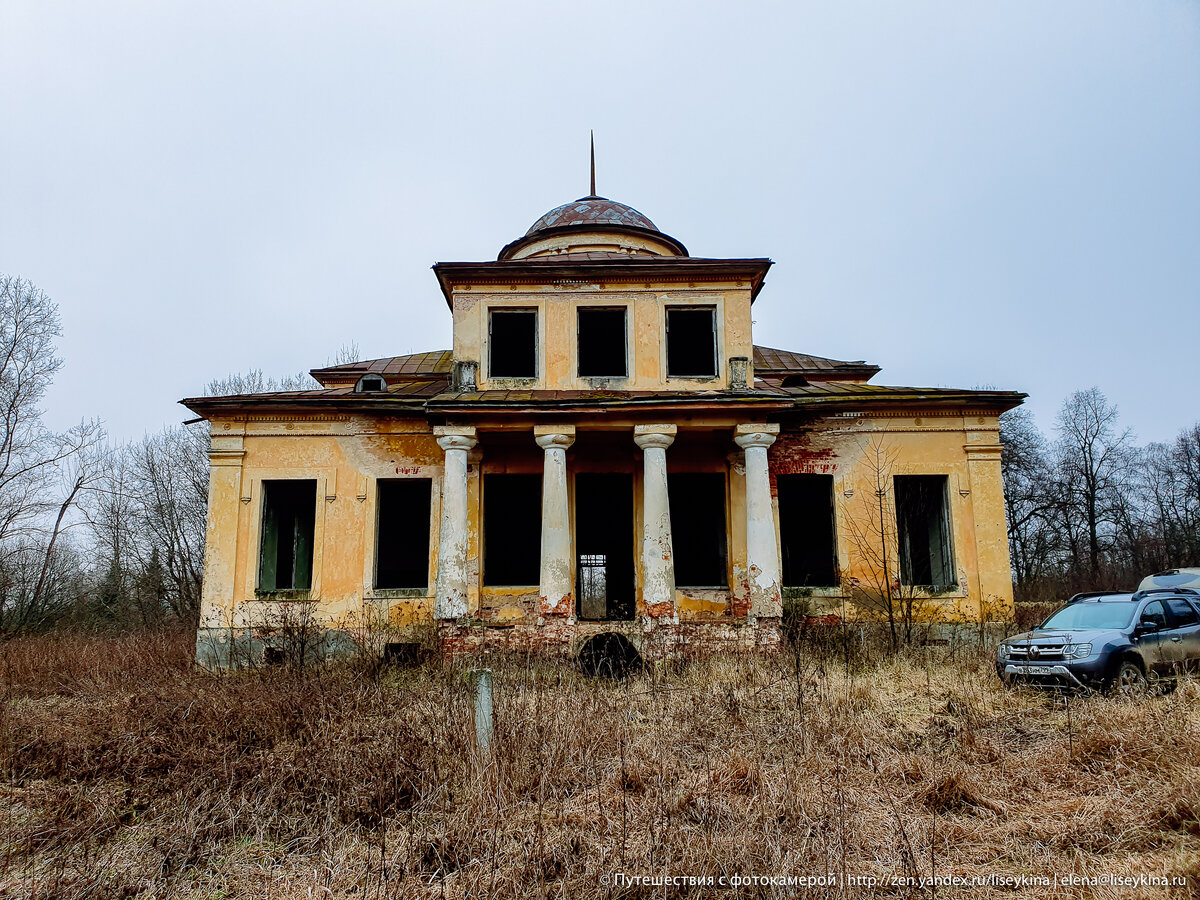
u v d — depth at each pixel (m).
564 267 16.33
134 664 14.99
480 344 16.44
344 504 16.89
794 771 7.37
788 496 18.19
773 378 19.69
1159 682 10.54
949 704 9.98
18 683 13.71
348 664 13.18
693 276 16.62
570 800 6.98
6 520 28.20
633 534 16.91
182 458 34.75
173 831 6.64
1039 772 7.56
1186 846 5.90
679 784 7.17
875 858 5.90
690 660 13.30
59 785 7.83
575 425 15.18
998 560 16.58
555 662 13.06
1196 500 47.81
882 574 16.42
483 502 16.91
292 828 6.73
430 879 5.78
